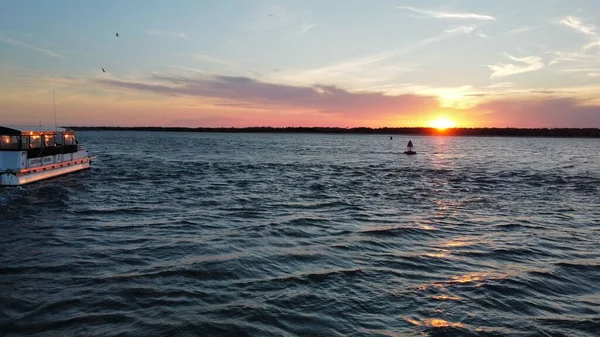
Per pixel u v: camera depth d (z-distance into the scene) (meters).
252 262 13.23
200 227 18.11
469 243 16.05
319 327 9.12
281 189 31.14
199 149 94.44
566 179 40.59
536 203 26.05
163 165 50.72
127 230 17.44
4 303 9.92
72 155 37.94
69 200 24.78
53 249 14.52
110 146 102.88
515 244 15.94
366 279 11.92
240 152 84.31
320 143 156.12
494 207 24.45
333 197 27.58
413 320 9.49
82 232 17.03
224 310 9.77
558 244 16.05
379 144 150.25
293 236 16.78
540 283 11.77
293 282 11.59
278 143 148.62
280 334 8.80
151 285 11.18
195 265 12.79
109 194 27.23
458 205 25.05
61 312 9.52
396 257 14.08
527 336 8.85
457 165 57.38
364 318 9.55
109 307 9.82
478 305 10.29
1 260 13.19
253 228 17.98
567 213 22.72
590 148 130.62
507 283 11.70
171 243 15.38
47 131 33.19
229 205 23.78
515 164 60.62
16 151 29.03
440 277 12.19
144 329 8.84
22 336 8.46
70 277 11.70
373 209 23.28
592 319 9.63
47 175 33.09
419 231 17.89
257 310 9.80
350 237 16.69
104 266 12.69
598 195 29.81
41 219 19.52
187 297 10.45
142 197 26.27
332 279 11.86
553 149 120.44
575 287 11.58
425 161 64.69
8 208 22.17
